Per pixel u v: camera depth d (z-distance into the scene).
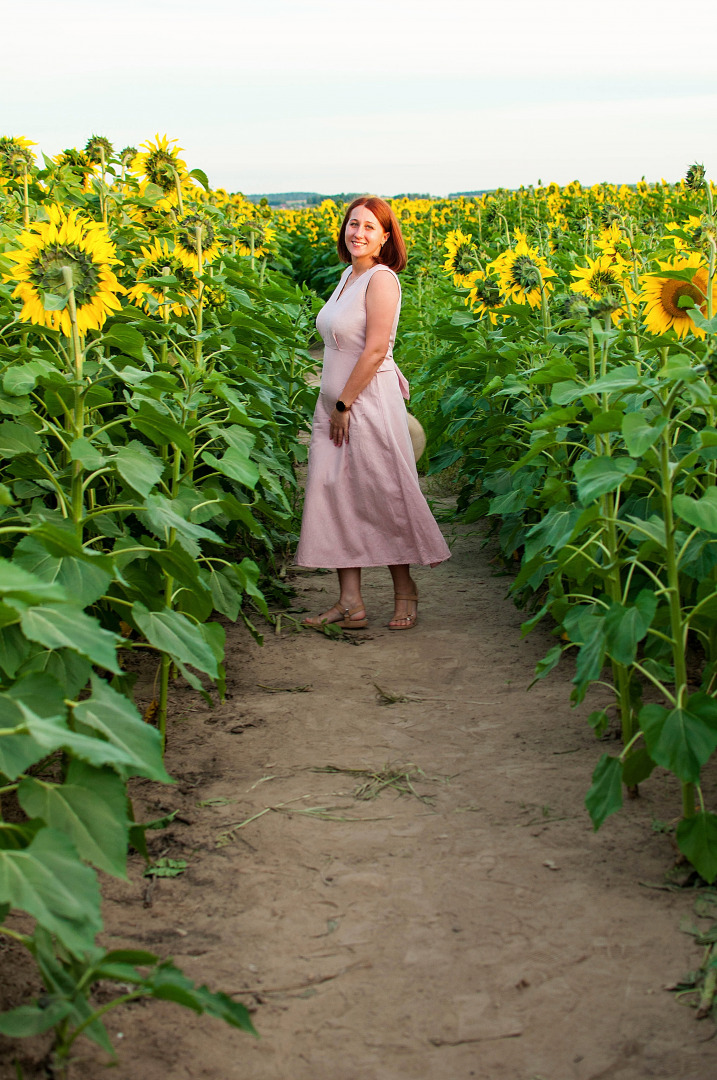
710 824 2.37
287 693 3.78
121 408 4.24
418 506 4.38
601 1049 1.96
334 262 17.30
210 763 3.19
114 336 2.93
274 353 5.57
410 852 2.66
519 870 2.56
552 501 3.73
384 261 4.46
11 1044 1.94
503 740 3.33
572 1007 2.07
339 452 4.38
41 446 2.99
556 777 3.05
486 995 2.11
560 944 2.27
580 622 2.76
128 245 4.77
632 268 4.55
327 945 2.28
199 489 3.42
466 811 2.87
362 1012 2.07
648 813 2.82
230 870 2.58
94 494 3.50
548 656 2.98
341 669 4.03
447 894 2.47
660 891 2.46
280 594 4.81
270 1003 2.10
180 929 2.34
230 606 3.31
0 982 2.12
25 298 2.90
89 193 5.65
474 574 5.36
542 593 4.70
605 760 2.53
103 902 2.45
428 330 8.08
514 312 4.89
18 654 2.34
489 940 2.29
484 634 4.40
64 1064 1.82
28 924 2.37
